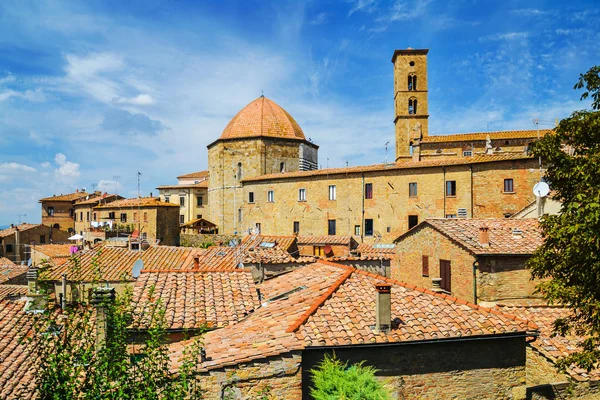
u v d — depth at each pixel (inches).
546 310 756.0
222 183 2901.1
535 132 2487.7
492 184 1947.6
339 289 642.8
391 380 530.6
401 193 2158.0
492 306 770.8
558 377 597.0
